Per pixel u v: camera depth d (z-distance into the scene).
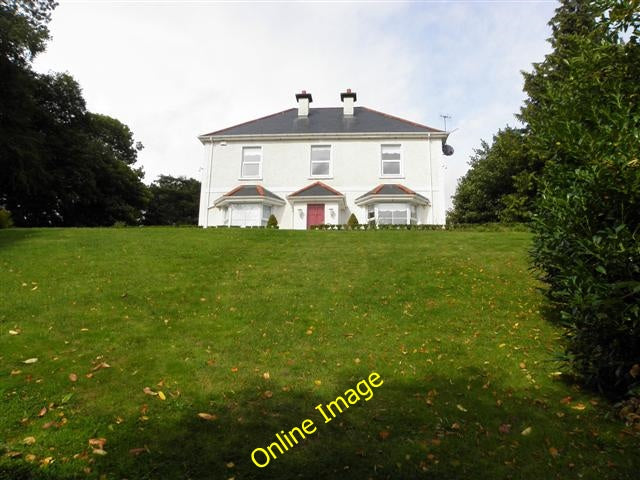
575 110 5.14
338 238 13.63
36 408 4.62
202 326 7.02
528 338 6.68
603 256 4.34
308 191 22.88
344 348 6.35
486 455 4.10
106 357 5.85
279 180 23.95
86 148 31.78
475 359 6.04
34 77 27.73
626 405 4.66
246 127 25.89
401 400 5.06
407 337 6.74
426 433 4.44
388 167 23.89
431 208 23.06
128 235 13.23
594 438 4.34
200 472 3.85
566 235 4.87
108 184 35.12
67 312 7.29
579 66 5.32
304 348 6.32
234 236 13.66
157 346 6.25
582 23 21.31
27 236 12.59
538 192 6.22
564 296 5.27
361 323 7.25
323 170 24.08
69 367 5.52
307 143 24.20
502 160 25.06
